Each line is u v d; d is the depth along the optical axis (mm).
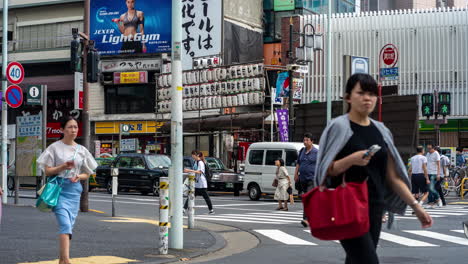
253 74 30875
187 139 37875
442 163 21562
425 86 40406
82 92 17375
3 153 20141
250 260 9438
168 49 41219
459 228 14219
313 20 41469
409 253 10227
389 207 4863
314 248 10969
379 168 4551
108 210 19125
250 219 16750
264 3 44938
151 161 28250
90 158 7836
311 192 4469
